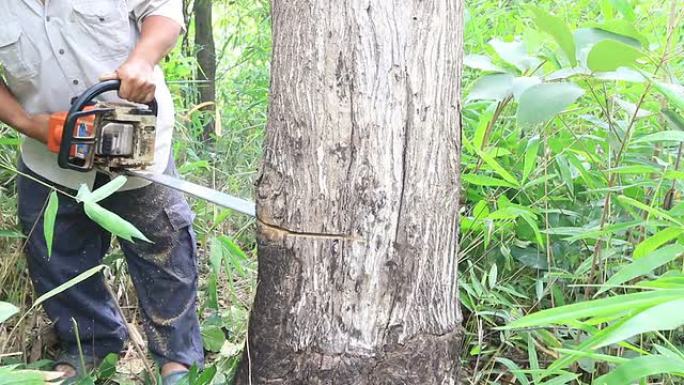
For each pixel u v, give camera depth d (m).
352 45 1.28
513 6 3.15
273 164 1.39
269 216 1.40
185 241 2.22
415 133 1.32
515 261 2.47
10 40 1.92
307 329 1.39
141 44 1.97
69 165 1.85
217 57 5.41
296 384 1.41
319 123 1.32
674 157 2.13
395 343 1.38
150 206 2.12
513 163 2.58
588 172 2.23
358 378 1.37
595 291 2.14
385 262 1.35
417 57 1.30
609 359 1.14
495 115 2.09
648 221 1.71
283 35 1.35
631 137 2.19
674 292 0.94
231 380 1.69
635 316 0.90
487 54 2.56
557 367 1.23
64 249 2.17
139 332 2.70
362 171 1.32
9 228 2.53
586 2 2.82
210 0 4.54
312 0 1.30
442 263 1.41
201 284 2.87
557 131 2.50
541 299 2.30
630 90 2.08
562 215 2.40
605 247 2.17
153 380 2.13
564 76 1.75
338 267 1.35
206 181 3.59
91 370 2.26
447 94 1.35
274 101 1.39
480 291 2.06
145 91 1.91
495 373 2.16
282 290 1.40
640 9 2.50
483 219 2.18
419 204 1.35
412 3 1.28
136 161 1.90
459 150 1.41
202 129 3.82
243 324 2.52
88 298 2.25
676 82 1.93
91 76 1.98
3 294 2.49
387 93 1.29
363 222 1.33
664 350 1.27
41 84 1.98
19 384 1.12
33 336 2.41
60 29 1.94
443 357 1.43
